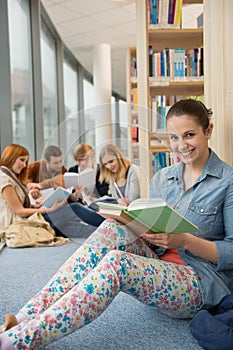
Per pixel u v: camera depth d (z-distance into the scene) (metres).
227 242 1.36
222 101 2.04
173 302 1.30
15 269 2.36
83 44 7.86
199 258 1.40
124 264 1.22
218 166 1.42
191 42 3.27
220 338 1.17
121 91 13.12
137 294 1.26
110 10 6.11
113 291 1.18
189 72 3.13
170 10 3.04
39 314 1.20
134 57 5.88
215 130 2.08
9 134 4.00
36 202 3.34
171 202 1.37
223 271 1.40
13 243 3.06
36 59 5.30
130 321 1.47
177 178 1.36
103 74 7.99
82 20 6.50
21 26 5.00
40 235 3.15
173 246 1.30
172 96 3.49
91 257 1.33
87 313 1.13
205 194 1.39
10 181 3.32
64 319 1.10
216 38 2.08
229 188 1.38
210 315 1.27
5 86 3.97
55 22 6.51
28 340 1.04
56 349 1.26
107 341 1.31
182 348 1.25
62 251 2.89
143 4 3.06
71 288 1.27
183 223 1.16
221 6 2.04
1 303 1.72
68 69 8.49
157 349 1.25
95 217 1.38
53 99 6.99
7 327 1.13
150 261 1.31
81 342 1.31
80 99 9.22
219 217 1.40
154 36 3.15
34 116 5.36
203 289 1.35
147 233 1.33
